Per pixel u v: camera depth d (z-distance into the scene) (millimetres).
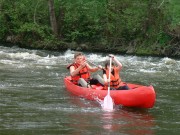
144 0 28188
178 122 10875
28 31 29109
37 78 16609
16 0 31062
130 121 10828
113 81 13148
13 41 29875
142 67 20625
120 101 12344
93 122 10578
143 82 16438
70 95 13711
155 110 12109
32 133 9477
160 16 27172
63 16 29484
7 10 30266
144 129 10117
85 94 13289
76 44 28156
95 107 12203
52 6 28672
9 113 11219
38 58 23141
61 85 15336
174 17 27109
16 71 18156
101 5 29438
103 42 28016
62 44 28266
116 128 10117
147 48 26703
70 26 29172
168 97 13820
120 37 27984
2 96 13242
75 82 14234
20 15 30234
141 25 27578
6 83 15344
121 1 28797
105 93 12688
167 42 26469
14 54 23969
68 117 10992
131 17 28031
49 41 28203
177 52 25891
